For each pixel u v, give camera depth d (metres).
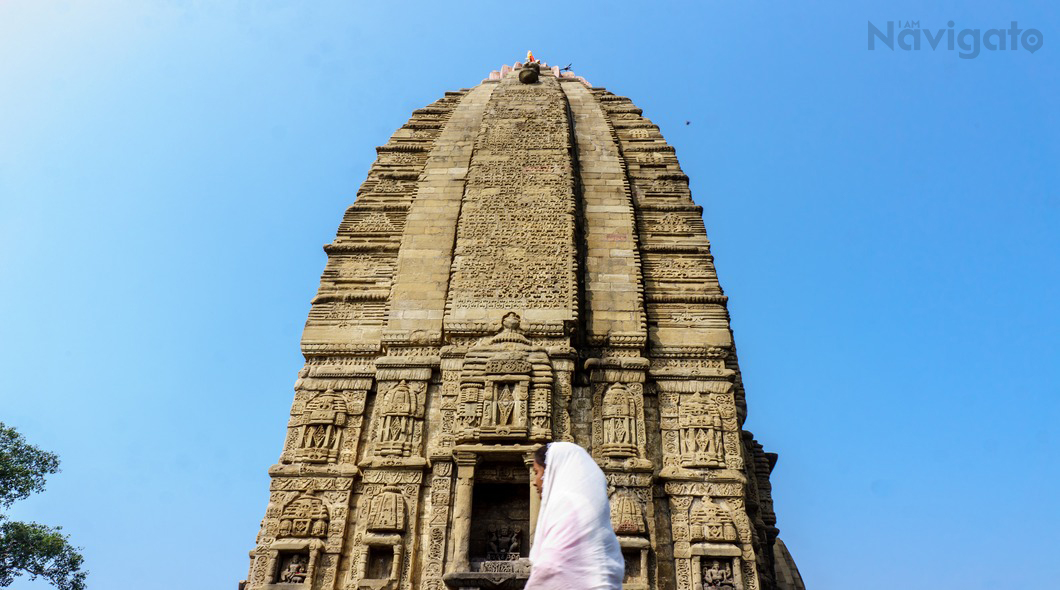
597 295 23.55
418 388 21.80
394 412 21.31
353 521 20.17
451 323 22.36
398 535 19.53
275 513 20.09
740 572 18.98
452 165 27.70
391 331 22.80
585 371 22.09
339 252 25.55
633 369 21.91
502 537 19.70
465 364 21.44
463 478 19.75
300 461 20.92
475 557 19.48
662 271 24.92
